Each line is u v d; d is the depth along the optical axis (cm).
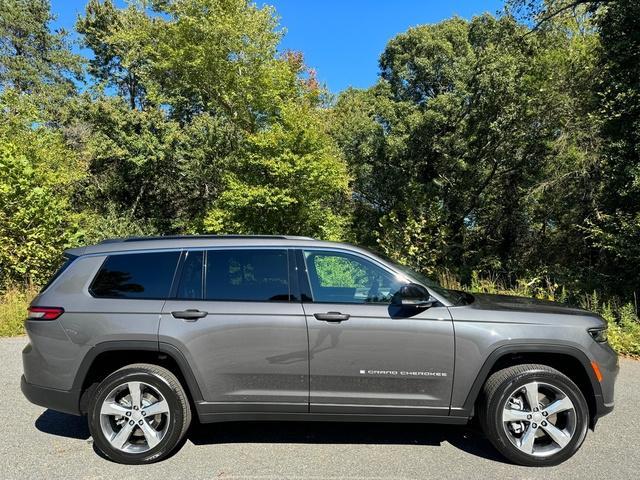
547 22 1233
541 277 1171
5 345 705
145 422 366
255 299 377
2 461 364
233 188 1244
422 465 359
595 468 354
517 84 1304
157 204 2083
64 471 348
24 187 995
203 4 1341
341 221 1396
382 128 1590
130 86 2284
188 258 391
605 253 1101
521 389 364
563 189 1309
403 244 1341
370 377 367
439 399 368
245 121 1518
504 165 1452
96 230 1769
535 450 362
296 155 1179
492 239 1584
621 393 515
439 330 366
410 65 1720
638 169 931
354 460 367
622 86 980
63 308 376
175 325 367
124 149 1791
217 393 368
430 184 1509
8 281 962
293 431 424
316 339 366
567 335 369
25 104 1502
